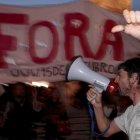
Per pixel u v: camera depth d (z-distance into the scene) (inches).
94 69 104.9
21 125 204.1
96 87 83.4
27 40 99.1
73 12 101.5
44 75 100.9
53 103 223.6
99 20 103.9
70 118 268.2
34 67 100.0
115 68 106.3
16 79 99.3
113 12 104.3
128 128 81.0
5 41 97.7
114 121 86.6
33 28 99.1
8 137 202.2
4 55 98.0
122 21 104.5
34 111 212.1
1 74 98.3
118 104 191.3
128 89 80.4
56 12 100.4
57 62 101.3
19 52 98.8
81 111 269.4
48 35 100.3
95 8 103.3
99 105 87.0
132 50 108.1
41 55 100.3
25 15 98.6
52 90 225.0
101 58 105.3
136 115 77.4
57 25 100.7
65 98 253.1
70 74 82.0
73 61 82.0
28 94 207.3
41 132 216.8
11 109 203.6
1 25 97.5
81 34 102.6
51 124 221.1
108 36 105.1
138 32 63.2
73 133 271.4
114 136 178.7
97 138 165.3
